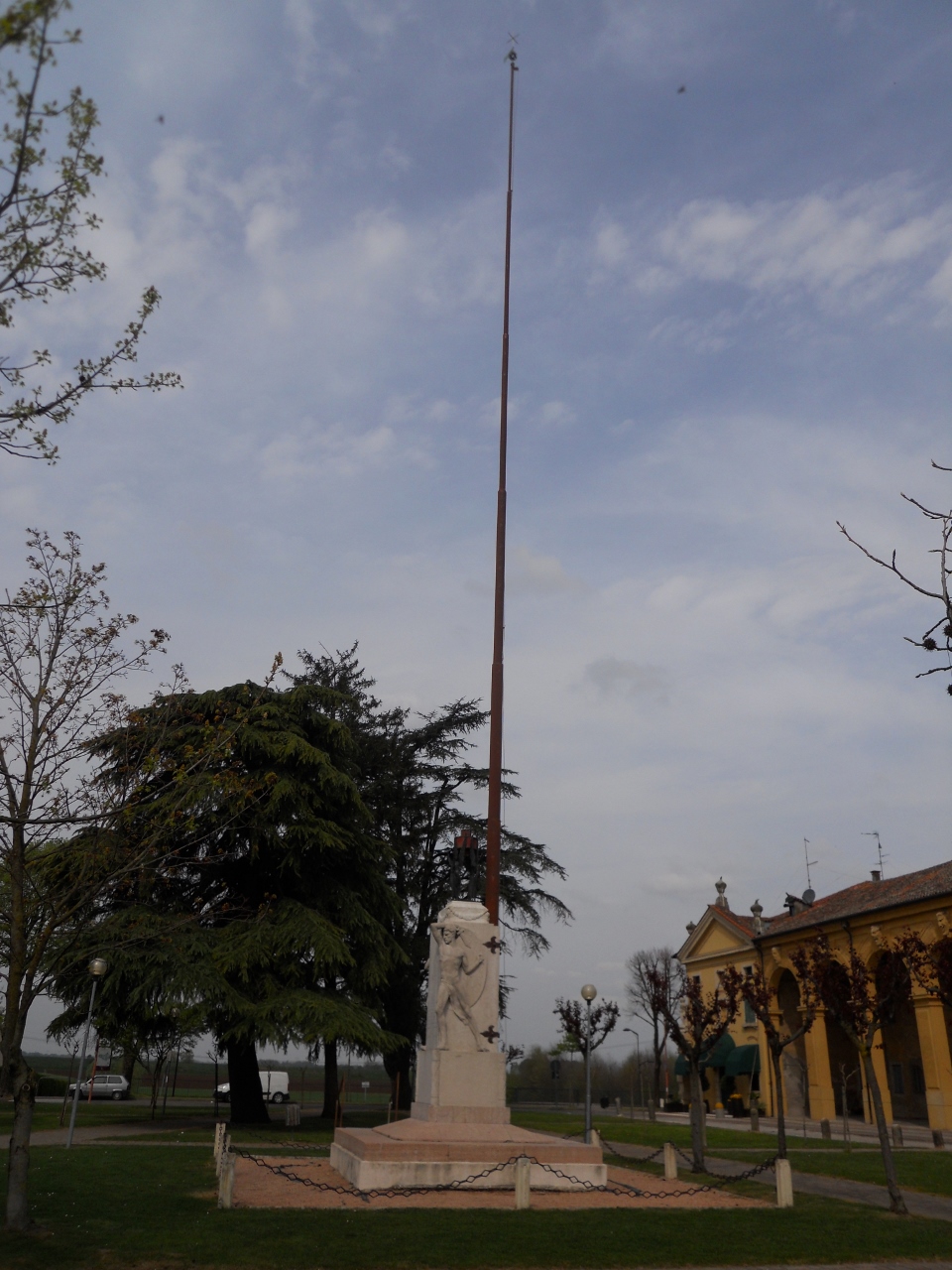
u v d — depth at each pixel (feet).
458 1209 48.55
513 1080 244.42
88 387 30.17
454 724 144.05
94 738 44.14
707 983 176.65
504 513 88.17
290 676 146.30
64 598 41.63
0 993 57.72
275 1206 48.44
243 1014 93.35
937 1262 42.14
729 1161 83.20
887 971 63.36
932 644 19.36
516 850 134.51
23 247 27.09
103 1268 34.40
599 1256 39.60
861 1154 90.53
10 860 40.81
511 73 106.22
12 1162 39.75
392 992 133.18
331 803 110.52
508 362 95.30
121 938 82.17
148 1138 85.51
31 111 25.64
